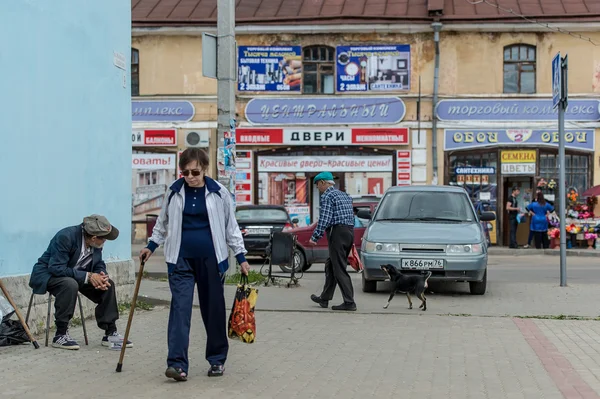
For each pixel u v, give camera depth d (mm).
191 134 28719
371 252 12898
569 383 6578
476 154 27922
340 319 10320
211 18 28562
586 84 27625
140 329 9242
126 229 11336
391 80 28141
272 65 28438
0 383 6312
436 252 12633
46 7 9211
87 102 10172
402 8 28688
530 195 27844
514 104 27750
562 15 27391
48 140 9227
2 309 8016
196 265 6590
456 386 6477
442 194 14250
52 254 7906
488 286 14516
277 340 8641
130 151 11469
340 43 28250
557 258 23703
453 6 28438
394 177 28156
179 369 6391
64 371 6840
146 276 16328
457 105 27875
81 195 9992
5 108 8383
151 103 28859
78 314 9703
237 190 28547
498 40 27766
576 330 9492
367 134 28188
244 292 6781
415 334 9133
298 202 28438
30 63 8875
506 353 7973
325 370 7070
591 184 27672
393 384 6531
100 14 10547
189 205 6562
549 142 27625
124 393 6027
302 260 18500
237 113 28562
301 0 29891
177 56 28750
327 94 28328
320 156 28406
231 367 7133
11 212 8477
